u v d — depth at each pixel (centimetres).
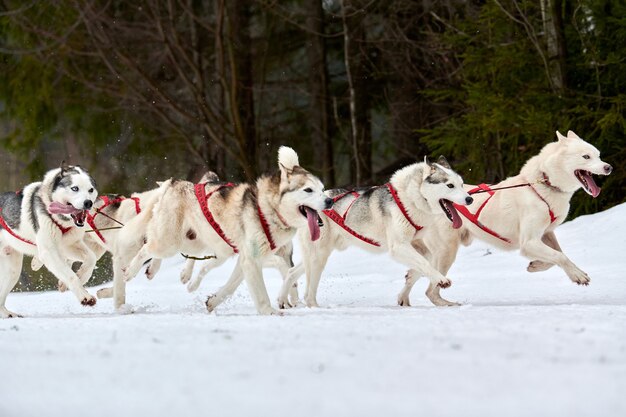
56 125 3328
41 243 1084
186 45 3241
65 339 650
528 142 2147
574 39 2219
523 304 1105
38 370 494
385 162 3578
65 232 1109
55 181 1087
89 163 3444
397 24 2898
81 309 1284
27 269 2481
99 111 3353
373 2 2998
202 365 502
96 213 1238
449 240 1192
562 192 1136
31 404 399
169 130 3384
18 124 3309
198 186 1058
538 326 704
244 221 984
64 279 1072
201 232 1059
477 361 503
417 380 446
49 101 3250
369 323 754
